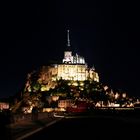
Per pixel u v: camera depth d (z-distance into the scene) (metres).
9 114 39.50
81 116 83.56
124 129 33.78
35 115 62.16
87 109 120.62
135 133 28.38
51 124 49.00
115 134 27.52
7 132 29.88
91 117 75.00
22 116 49.56
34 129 36.53
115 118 64.75
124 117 67.81
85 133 29.23
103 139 23.23
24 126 41.75
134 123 45.69
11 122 40.50
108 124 44.00
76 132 30.81
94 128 36.34
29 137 26.14
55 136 26.69
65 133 29.88
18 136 26.52
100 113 104.75
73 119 66.88
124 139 22.92
